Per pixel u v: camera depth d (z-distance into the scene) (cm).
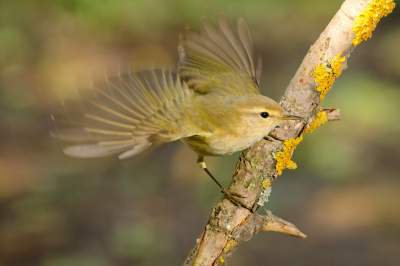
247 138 560
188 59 589
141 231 1209
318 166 1380
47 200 1302
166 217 1252
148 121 504
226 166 1345
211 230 529
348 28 528
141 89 504
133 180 1366
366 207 1255
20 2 1825
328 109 546
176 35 1803
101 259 1138
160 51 1755
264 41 1855
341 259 1129
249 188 527
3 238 1187
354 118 1500
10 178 1365
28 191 1323
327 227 1208
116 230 1216
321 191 1308
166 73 536
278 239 1184
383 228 1202
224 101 571
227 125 561
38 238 1193
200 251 529
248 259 1126
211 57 591
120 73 487
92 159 1433
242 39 584
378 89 1570
